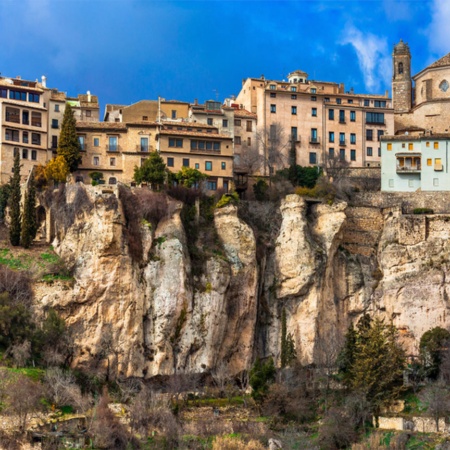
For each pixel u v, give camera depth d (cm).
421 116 18325
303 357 14588
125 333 13638
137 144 15950
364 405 12888
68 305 13700
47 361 12838
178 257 14088
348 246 15612
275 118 17325
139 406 12250
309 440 12369
